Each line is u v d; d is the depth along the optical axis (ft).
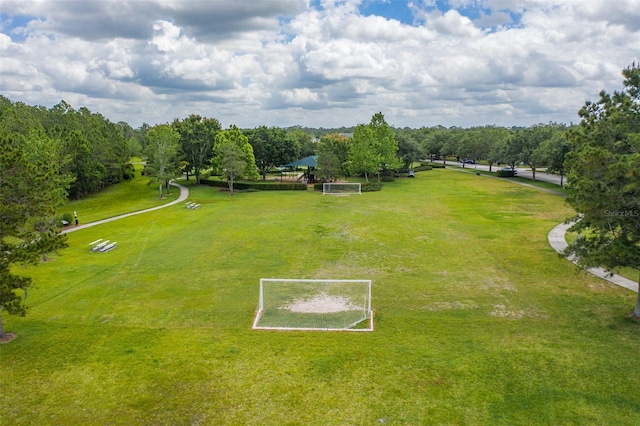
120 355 44.75
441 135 380.78
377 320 54.08
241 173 189.57
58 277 73.10
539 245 90.07
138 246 94.27
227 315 56.29
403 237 99.40
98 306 59.77
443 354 44.14
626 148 57.06
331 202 156.87
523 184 204.03
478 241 94.68
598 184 49.78
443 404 35.94
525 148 215.10
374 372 40.83
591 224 53.93
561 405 35.45
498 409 35.17
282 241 96.94
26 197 48.29
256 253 87.30
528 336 48.44
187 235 104.27
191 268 77.87
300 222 118.52
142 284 69.36
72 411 35.76
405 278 71.26
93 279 72.02
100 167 207.72
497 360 42.65
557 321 53.01
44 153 117.91
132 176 272.72
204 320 54.60
